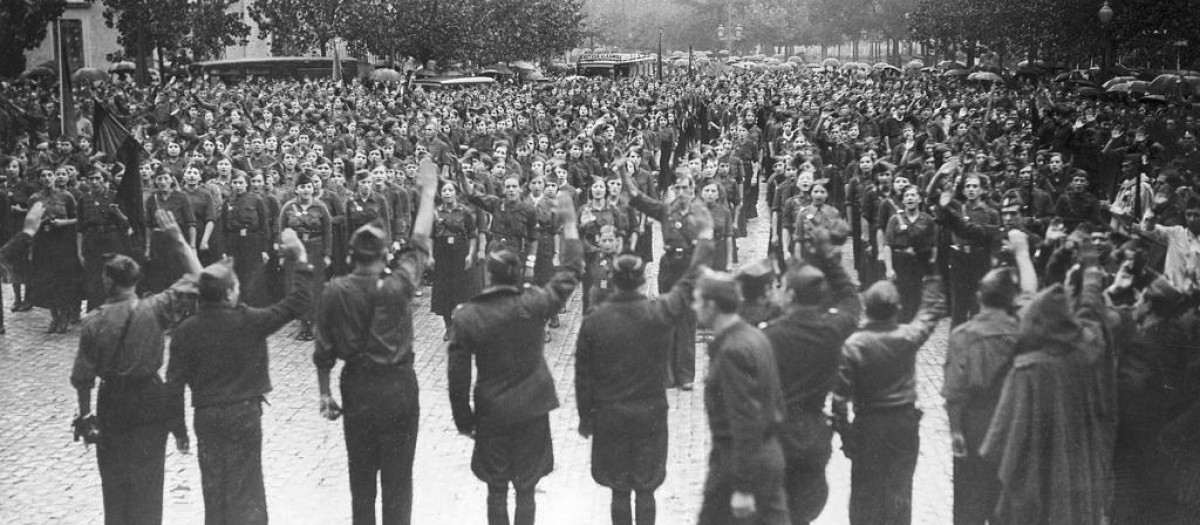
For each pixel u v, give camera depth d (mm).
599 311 6680
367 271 6719
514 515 7035
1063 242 7434
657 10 123750
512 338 6668
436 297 13461
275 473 8781
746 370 5703
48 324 14664
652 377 6742
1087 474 6430
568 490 8258
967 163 15430
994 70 41469
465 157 17250
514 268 6738
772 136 30078
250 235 13688
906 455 6402
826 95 42469
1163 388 6980
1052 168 15117
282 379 11750
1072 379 6434
